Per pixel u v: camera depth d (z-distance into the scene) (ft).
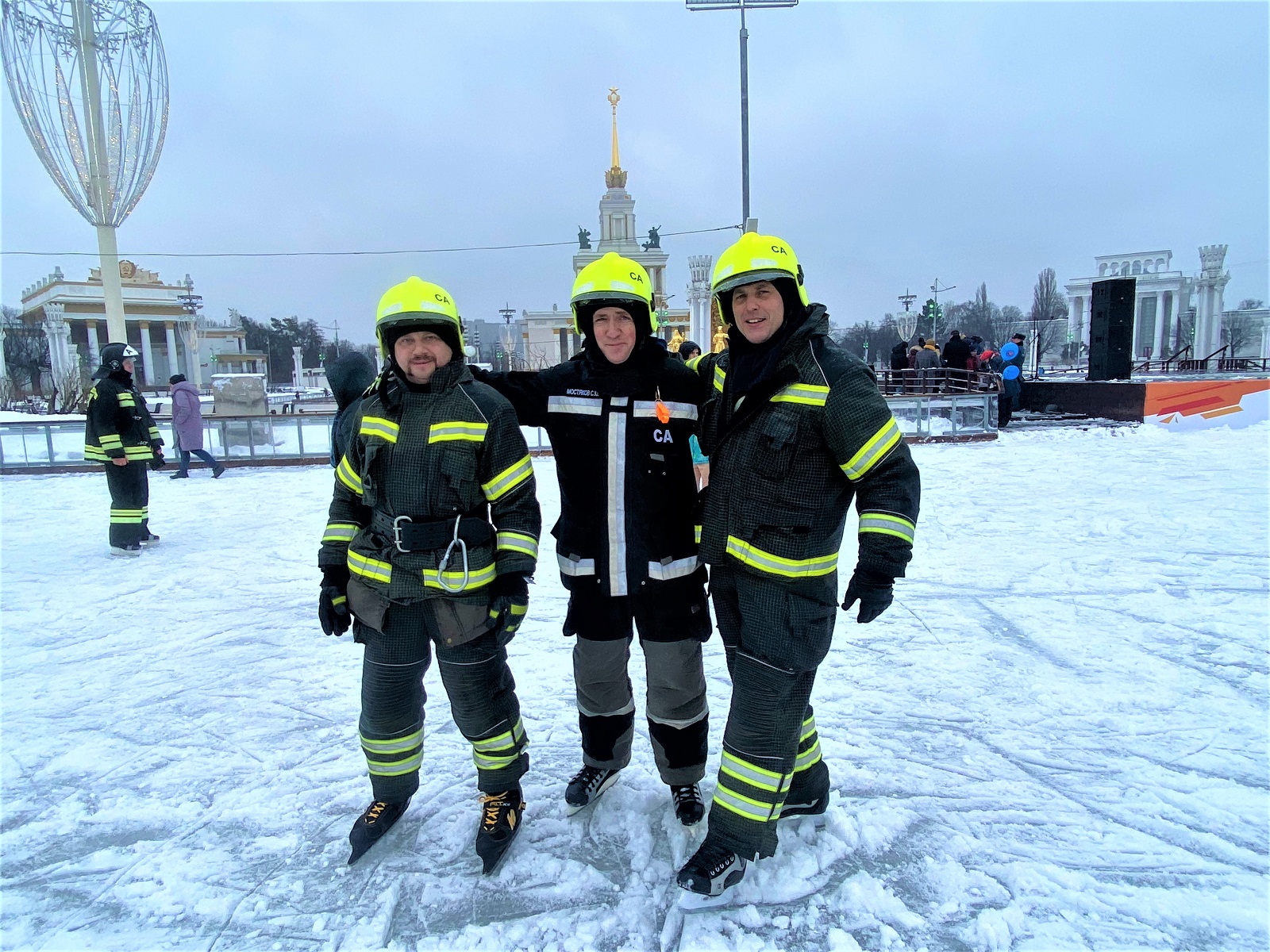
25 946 6.86
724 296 7.68
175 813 9.00
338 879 7.78
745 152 61.62
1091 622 14.60
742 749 7.41
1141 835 8.08
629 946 6.72
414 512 7.72
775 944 6.67
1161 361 108.58
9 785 9.71
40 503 33.40
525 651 14.12
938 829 8.25
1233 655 12.78
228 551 22.94
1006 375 50.11
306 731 11.10
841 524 7.60
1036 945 6.57
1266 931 6.65
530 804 9.03
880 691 11.82
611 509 8.29
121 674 13.33
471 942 6.82
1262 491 26.68
